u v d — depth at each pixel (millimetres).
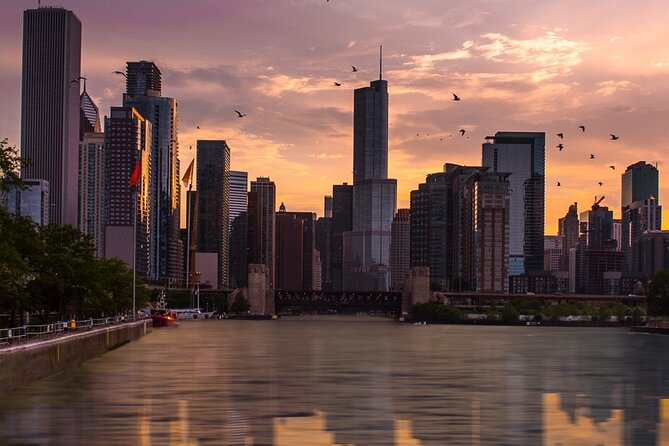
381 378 122375
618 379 125312
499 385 114000
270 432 72938
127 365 140125
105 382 110688
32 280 149000
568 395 103125
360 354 183250
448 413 85312
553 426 78000
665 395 103750
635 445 68938
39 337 123938
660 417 84375
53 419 78438
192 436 70500
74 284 168250
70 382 110125
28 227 149250
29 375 105125
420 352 193500
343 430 74375
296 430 74062
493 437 72000
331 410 86500
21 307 141250
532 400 97188
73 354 133125
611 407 91938
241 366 141875
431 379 121562
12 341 109062
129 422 77188
